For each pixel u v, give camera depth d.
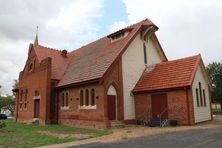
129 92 25.23
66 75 30.45
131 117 24.88
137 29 26.83
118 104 23.70
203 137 13.61
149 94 24.17
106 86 22.77
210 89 26.62
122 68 24.84
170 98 22.34
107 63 24.17
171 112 22.09
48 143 14.56
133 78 25.88
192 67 22.55
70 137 16.94
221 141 12.15
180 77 22.34
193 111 20.88
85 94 25.08
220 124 21.03
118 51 24.86
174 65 24.36
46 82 29.77
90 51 31.09
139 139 14.27
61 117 28.91
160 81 23.78
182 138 13.62
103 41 30.61
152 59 28.86
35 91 32.88
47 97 29.45
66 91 28.55
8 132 20.75
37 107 32.12
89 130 21.12
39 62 32.56
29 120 33.59
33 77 34.09
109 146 12.43
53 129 22.94
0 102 72.81
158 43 29.34
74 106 26.56
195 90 22.44
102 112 22.34
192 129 17.69
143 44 27.98
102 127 22.08
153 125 21.94
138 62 26.81
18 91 39.31
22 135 18.61
